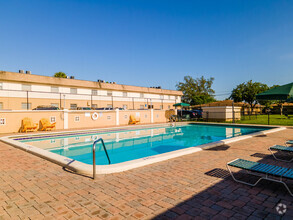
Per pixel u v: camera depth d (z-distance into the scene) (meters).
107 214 2.58
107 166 4.45
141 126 16.94
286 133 10.65
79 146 9.82
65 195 3.20
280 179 3.53
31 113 13.89
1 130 12.63
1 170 4.61
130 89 32.66
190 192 3.25
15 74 22.70
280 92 6.60
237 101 40.19
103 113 17.91
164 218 2.46
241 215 2.52
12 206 2.83
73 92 27.05
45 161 5.46
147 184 3.63
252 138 9.06
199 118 26.09
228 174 4.15
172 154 5.63
